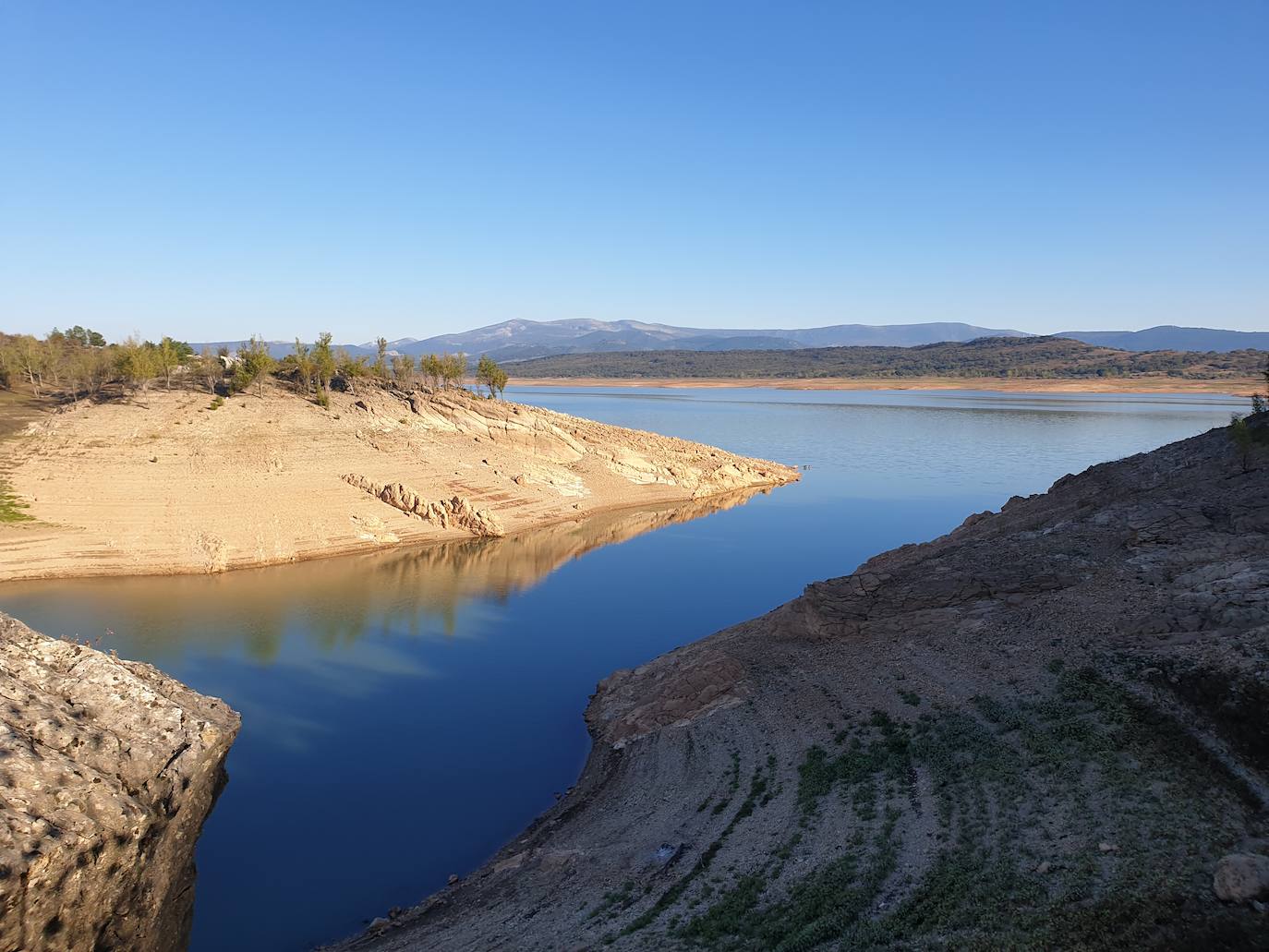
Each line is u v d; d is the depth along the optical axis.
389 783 34.75
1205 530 35.91
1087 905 16.23
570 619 57.12
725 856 23.55
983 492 106.81
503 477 97.25
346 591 63.25
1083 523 40.75
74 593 60.34
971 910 17.27
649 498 105.00
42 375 106.44
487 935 21.86
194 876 22.84
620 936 20.02
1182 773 20.73
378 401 106.94
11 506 67.81
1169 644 27.23
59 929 15.54
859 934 17.23
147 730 21.11
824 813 24.44
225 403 93.50
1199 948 14.16
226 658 48.50
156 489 74.31
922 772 25.33
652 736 35.69
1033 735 25.28
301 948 24.64
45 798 16.42
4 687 19.22
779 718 32.72
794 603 42.72
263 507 76.31
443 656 49.66
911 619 36.38
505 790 34.12
